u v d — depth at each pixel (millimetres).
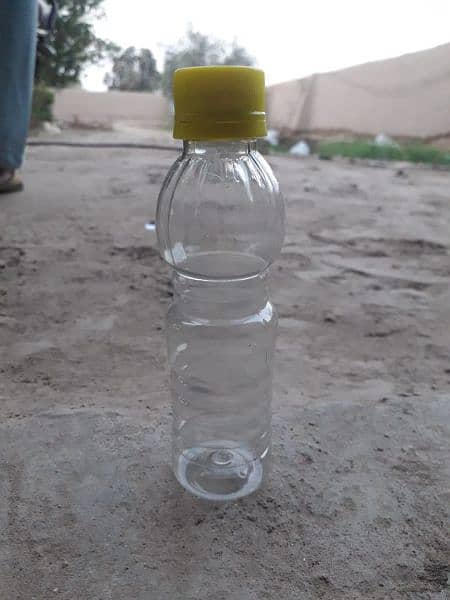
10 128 916
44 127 3281
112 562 229
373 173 1690
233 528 246
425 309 554
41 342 454
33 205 937
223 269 309
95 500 261
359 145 2557
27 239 739
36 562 229
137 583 219
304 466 287
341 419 329
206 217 307
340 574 226
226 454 295
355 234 843
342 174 1631
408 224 925
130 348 446
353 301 570
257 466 286
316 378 402
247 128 212
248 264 314
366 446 305
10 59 856
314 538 242
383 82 2645
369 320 522
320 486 273
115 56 4434
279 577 223
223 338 354
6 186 1004
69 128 3934
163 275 620
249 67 210
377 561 232
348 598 216
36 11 877
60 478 274
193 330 356
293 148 2838
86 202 980
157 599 213
